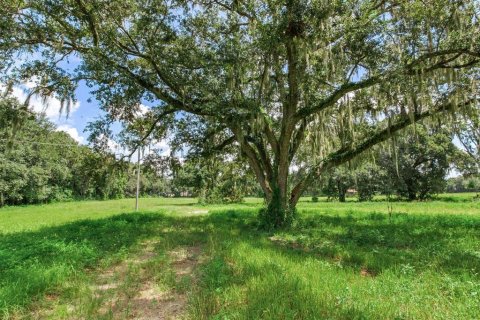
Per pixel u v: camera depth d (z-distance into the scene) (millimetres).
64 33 10258
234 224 14406
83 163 14336
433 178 35344
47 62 10555
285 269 5836
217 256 7211
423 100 10570
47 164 44500
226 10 12375
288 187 13523
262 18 11000
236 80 11430
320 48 10734
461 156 33406
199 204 36312
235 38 10906
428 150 33812
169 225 14141
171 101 12297
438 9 9516
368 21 10383
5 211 30047
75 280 5758
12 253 7418
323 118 12461
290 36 10711
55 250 7801
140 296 5082
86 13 9422
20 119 10609
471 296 4406
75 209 30688
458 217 15164
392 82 10148
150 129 15008
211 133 15000
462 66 10328
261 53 11328
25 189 41875
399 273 5754
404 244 8922
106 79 12016
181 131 15430
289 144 12938
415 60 10125
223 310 4207
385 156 32812
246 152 13898
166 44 11453
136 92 12844
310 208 26484
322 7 9781
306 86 11977
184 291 5195
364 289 4781
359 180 39250
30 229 13773
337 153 13398
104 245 9023
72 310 4531
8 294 4672
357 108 13914
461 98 10867
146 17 10398
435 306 4195
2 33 9234
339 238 9836
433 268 6043
